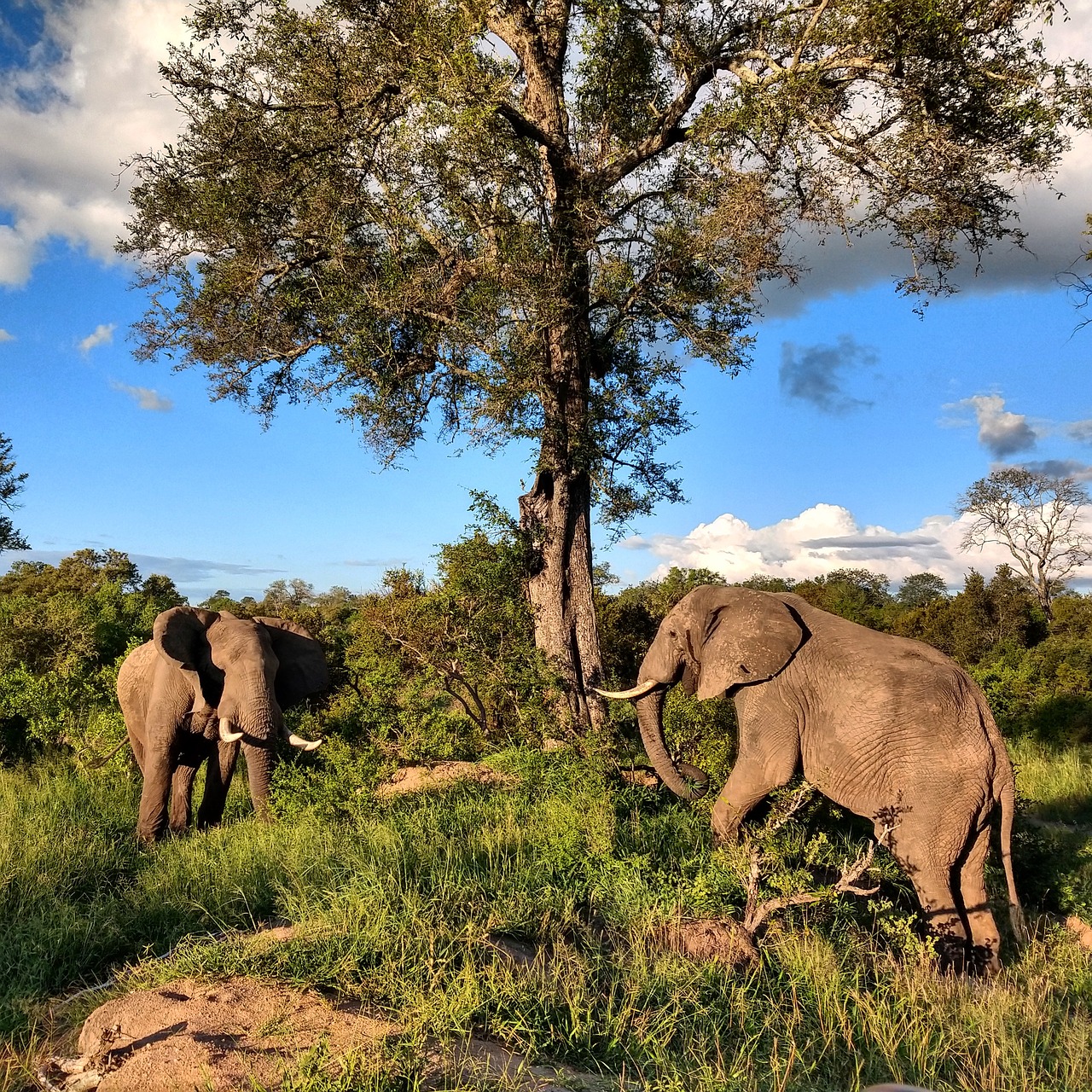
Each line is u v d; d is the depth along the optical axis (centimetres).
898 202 1306
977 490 5178
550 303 1242
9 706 1379
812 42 1202
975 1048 498
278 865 717
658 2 1335
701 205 1329
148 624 1895
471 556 1307
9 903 648
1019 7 1112
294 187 1384
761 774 783
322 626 1948
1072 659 2081
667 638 912
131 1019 422
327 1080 367
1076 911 749
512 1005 462
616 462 1366
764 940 632
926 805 686
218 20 1323
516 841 762
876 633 780
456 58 1174
